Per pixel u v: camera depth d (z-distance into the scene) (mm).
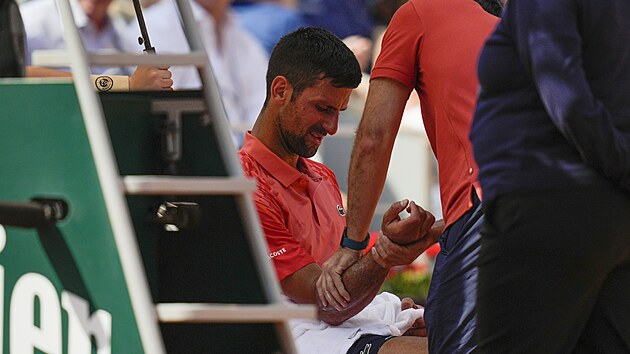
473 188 12922
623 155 11039
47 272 9734
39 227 9703
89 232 9531
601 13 11344
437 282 13273
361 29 34312
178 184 9539
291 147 14812
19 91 9727
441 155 13484
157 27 27141
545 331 11625
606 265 11406
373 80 13930
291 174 14891
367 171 13930
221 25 29844
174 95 11039
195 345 11031
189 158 10797
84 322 9562
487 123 11680
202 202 10852
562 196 11203
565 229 11227
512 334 11680
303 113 14516
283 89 14586
